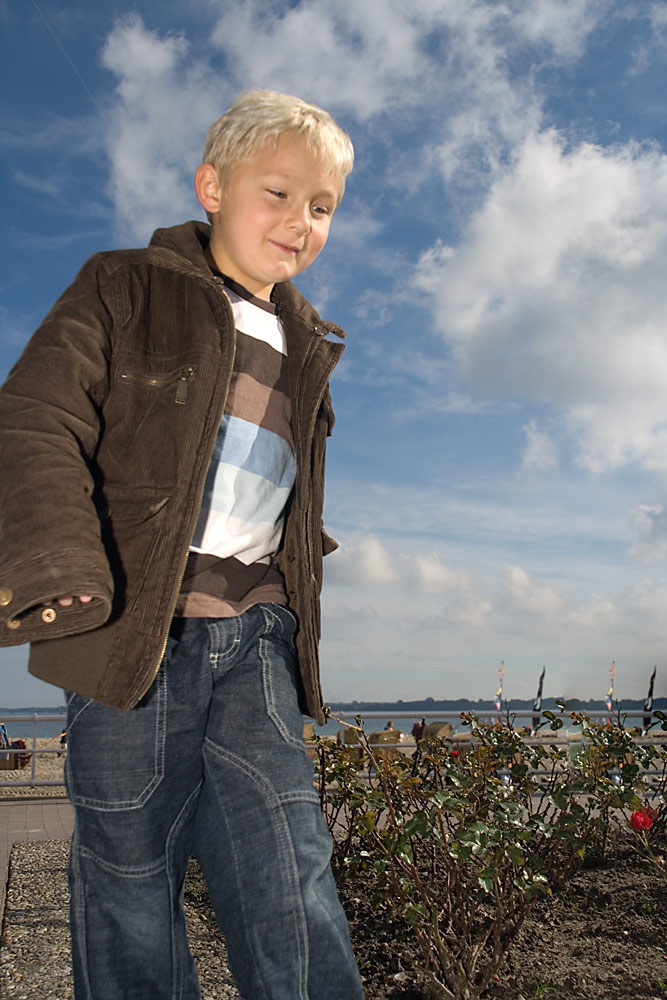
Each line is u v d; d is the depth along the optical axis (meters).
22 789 9.10
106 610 1.40
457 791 3.62
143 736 1.60
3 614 1.33
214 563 1.81
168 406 1.74
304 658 2.00
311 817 1.65
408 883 3.37
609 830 5.40
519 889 3.32
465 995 3.12
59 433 1.50
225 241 1.97
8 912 4.09
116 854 1.59
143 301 1.79
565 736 5.89
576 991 3.21
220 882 1.62
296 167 1.85
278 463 1.95
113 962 1.58
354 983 1.58
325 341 2.09
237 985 1.60
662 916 4.01
